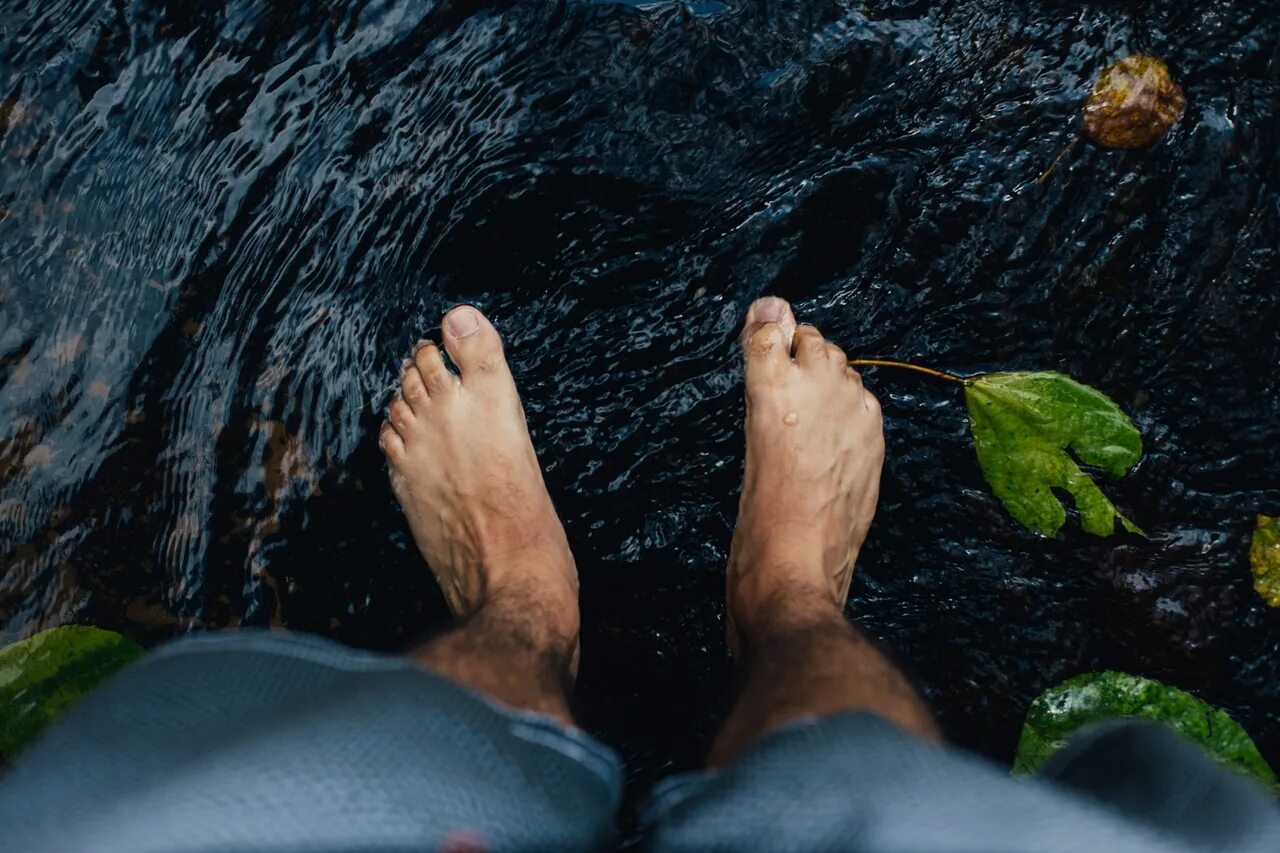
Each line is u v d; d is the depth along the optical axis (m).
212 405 1.56
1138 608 1.49
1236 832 0.81
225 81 1.68
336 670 0.90
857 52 1.70
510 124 1.68
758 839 0.76
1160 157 1.63
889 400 1.61
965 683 1.49
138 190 1.63
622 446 1.60
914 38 1.71
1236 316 1.59
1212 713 1.42
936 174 1.65
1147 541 1.52
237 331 1.59
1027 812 0.76
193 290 1.60
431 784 0.75
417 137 1.67
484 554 1.48
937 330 1.62
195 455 1.54
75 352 1.56
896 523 1.58
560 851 0.80
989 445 1.56
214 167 1.64
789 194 1.65
